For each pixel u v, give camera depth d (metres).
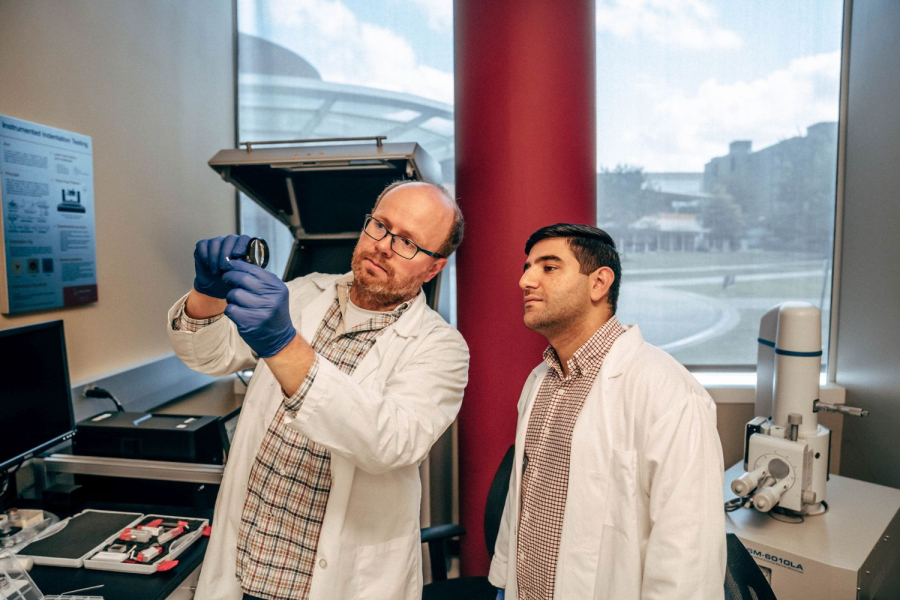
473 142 1.94
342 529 1.07
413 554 1.20
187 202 2.38
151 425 1.60
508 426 1.98
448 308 2.35
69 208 1.75
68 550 1.26
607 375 1.07
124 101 2.00
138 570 1.21
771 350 1.95
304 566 1.08
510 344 1.95
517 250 1.92
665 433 0.96
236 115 2.73
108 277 1.95
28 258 1.61
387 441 0.91
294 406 0.85
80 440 1.61
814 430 1.72
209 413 2.17
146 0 2.10
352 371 1.14
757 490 1.67
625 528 0.97
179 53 2.30
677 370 1.05
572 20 1.88
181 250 2.35
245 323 0.78
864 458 2.25
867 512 1.73
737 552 1.26
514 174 1.89
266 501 1.09
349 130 2.67
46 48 1.67
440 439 2.22
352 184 2.04
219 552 1.12
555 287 1.07
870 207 2.24
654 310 2.60
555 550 1.05
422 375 1.11
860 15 2.32
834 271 2.49
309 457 1.08
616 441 1.02
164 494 1.57
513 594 1.12
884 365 2.13
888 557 1.68
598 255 1.08
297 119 2.69
